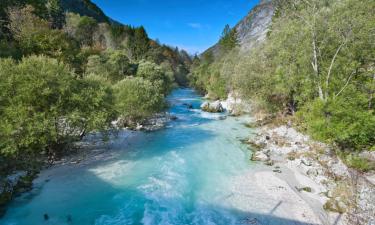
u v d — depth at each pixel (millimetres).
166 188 14242
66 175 15273
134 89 27375
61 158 17719
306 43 20703
